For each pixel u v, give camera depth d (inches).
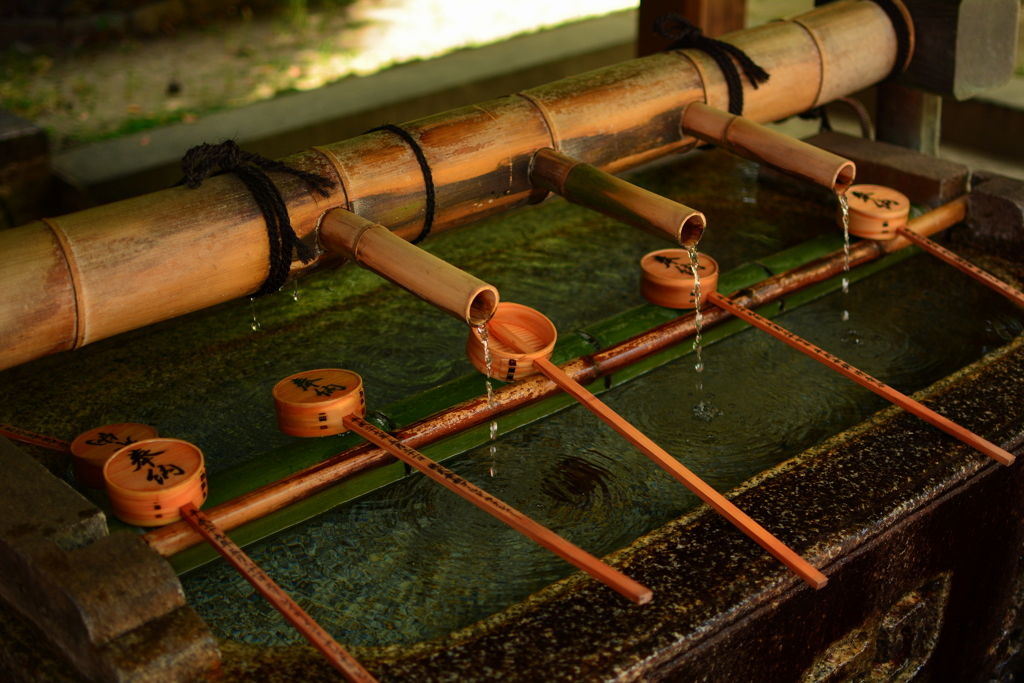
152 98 256.4
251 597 74.3
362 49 305.1
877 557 76.7
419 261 75.6
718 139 102.9
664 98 103.5
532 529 69.7
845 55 117.6
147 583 61.1
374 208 87.2
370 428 82.7
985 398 89.8
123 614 59.7
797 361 105.0
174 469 74.7
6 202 181.5
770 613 69.7
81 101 253.8
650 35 170.1
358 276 123.3
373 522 81.7
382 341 111.0
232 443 93.4
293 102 224.5
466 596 74.0
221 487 78.6
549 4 366.6
